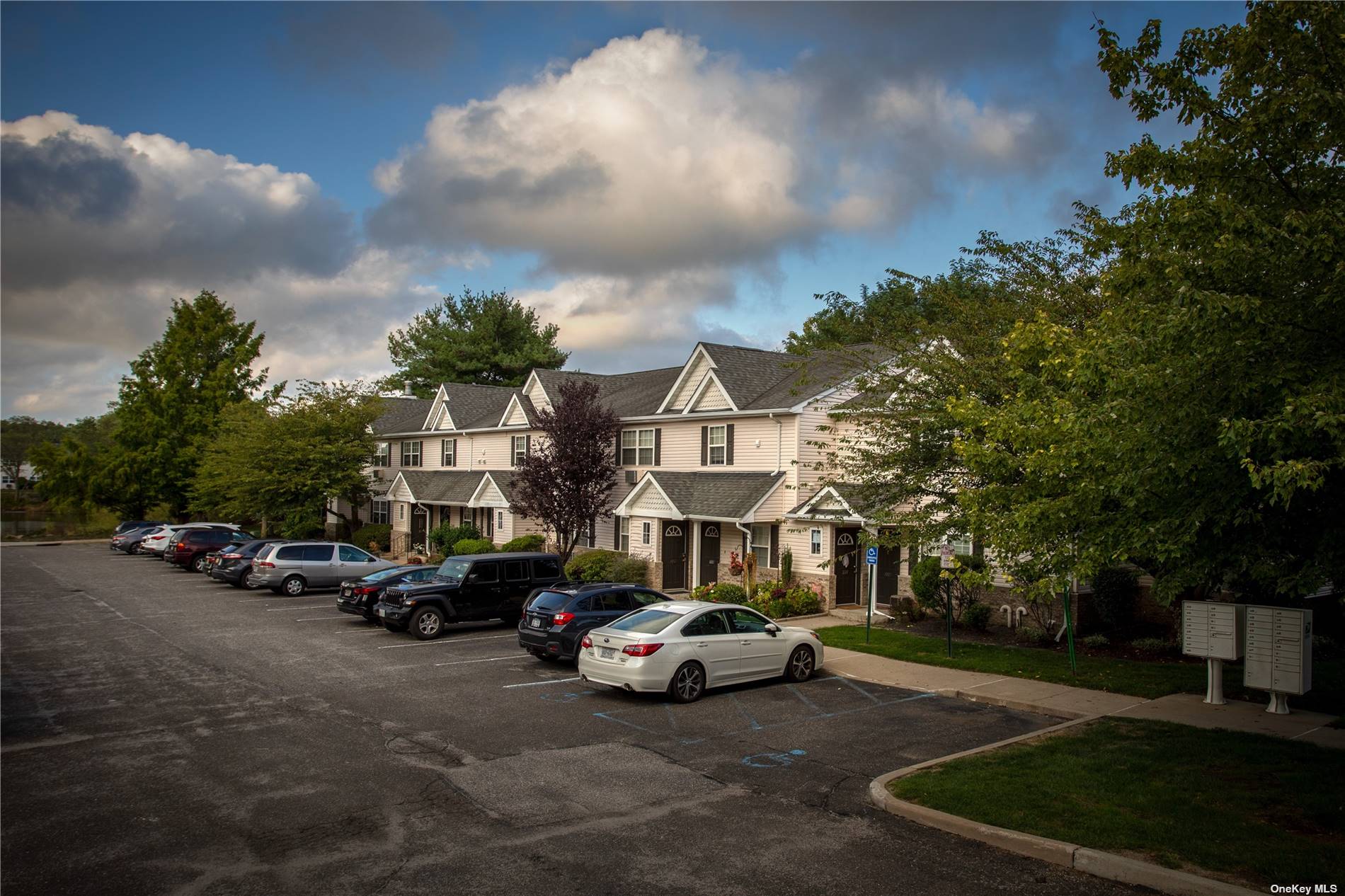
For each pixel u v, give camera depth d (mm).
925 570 21703
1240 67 7902
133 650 17641
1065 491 8961
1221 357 7086
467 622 22141
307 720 12133
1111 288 8648
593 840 7668
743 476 26766
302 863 7156
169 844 7602
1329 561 6980
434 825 8055
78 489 57125
